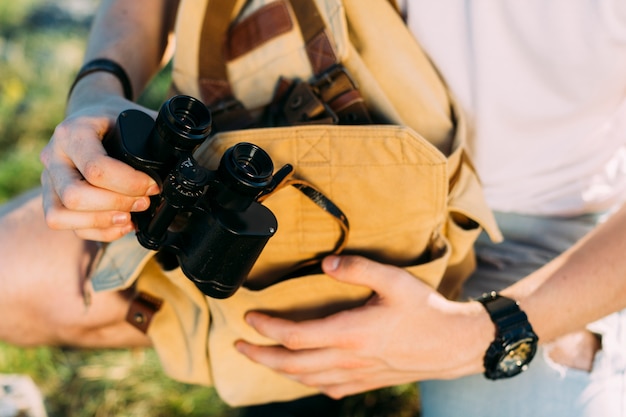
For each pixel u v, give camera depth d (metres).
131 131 1.27
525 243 1.84
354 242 1.52
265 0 1.57
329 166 1.43
